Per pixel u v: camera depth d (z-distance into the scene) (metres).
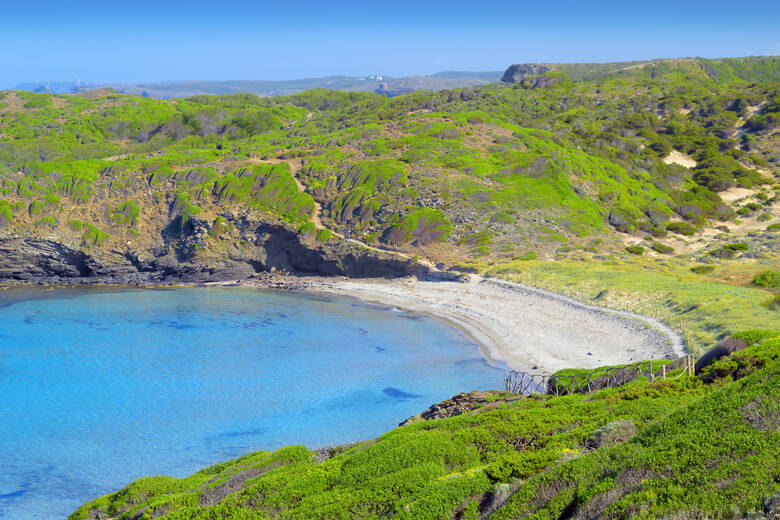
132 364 52.53
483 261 81.38
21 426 39.59
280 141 140.62
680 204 112.69
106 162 111.88
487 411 25.59
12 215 92.44
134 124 160.25
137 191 103.25
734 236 99.12
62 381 48.22
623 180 117.62
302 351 56.00
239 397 44.59
